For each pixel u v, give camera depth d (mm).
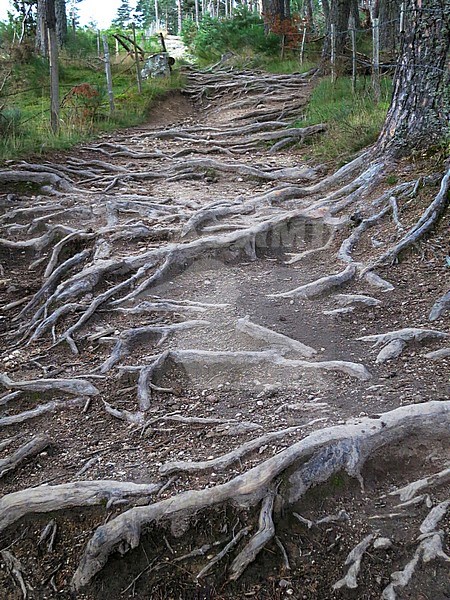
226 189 8375
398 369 4141
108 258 5879
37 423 3936
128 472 3387
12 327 5230
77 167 9195
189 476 3297
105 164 9359
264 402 3893
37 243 6438
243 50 21078
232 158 10336
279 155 10312
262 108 14266
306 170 8367
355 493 3189
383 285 5242
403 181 6551
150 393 4109
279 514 3064
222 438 3582
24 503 3139
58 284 5754
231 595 2826
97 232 6352
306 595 2789
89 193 7941
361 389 3926
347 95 12031
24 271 6156
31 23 21125
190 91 16875
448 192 5945
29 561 3025
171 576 2902
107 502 3143
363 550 2904
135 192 8062
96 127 12352
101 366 4438
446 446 3365
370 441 3309
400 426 3381
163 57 17719
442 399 3676
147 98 15039
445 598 2713
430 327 4602
